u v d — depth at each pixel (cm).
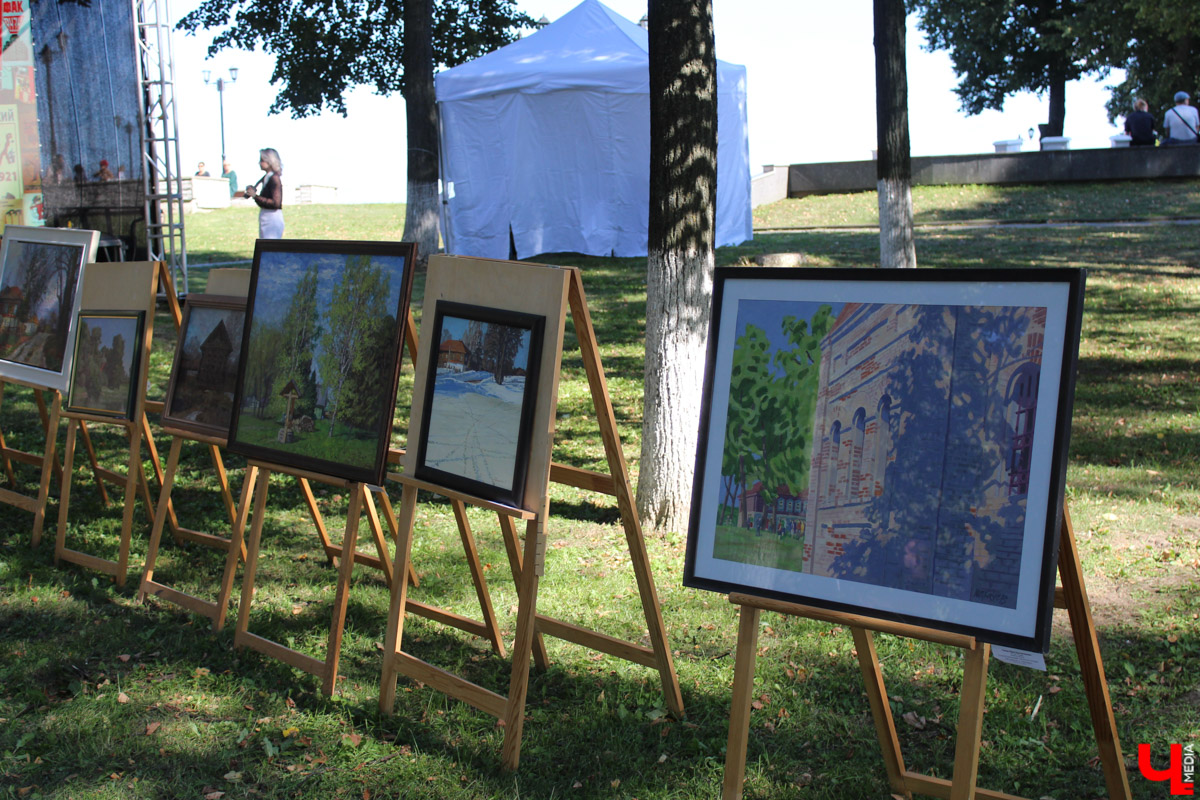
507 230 1820
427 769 341
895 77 1128
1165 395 858
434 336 380
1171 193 2128
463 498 360
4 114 1357
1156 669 398
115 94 1377
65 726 367
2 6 1315
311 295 422
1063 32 3338
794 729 364
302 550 568
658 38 524
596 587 496
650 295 559
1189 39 3322
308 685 402
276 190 1448
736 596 297
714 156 540
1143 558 518
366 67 2331
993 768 337
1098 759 339
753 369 305
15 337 589
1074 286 254
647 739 359
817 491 291
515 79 1761
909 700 379
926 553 272
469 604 480
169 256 1451
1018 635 254
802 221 2298
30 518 626
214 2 2241
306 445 410
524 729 366
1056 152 2367
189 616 473
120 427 868
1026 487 259
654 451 568
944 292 275
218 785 333
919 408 277
